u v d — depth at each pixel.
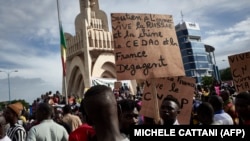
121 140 2.24
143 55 8.00
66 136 6.58
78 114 12.88
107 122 2.26
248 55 9.78
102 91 2.34
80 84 47.97
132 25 8.19
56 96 26.73
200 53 128.50
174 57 8.23
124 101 4.54
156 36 8.23
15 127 7.09
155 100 7.63
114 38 8.12
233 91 16.73
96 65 43.75
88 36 44.16
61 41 22.41
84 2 48.66
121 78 7.89
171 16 8.62
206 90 19.16
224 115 6.83
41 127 6.35
